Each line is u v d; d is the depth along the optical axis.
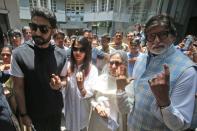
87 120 2.92
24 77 2.36
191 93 1.62
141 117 1.85
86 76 2.90
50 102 2.47
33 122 2.52
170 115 1.51
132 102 2.26
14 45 4.82
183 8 20.06
